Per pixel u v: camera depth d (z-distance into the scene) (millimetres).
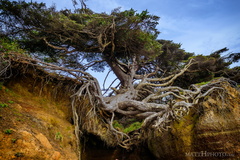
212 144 10625
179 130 12555
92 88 12555
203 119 11508
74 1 10812
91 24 10500
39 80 11547
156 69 17672
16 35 11641
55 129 8094
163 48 16781
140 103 12656
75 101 12641
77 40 12297
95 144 15211
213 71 18625
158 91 14484
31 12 9555
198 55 16828
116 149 16828
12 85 9820
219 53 17828
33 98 10242
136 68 17203
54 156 5438
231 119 10648
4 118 5926
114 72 16734
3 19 10250
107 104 12266
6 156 4191
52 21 9961
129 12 9898
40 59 11727
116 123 19344
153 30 11367
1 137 4773
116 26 10773
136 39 11891
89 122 12172
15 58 9547
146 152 16875
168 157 13359
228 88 12539
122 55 15641
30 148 5000
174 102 12000
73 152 7543
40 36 11906
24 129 5828
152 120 12539
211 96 12938
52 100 11508
